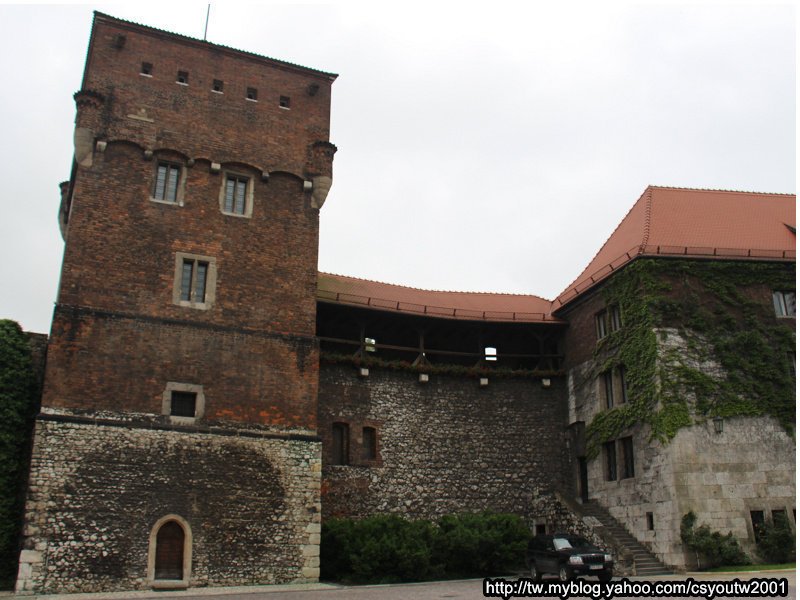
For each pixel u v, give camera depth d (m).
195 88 25.92
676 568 22.89
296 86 27.78
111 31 25.20
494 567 24.44
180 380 22.67
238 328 23.98
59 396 20.98
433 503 27.39
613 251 29.92
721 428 24.27
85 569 19.77
